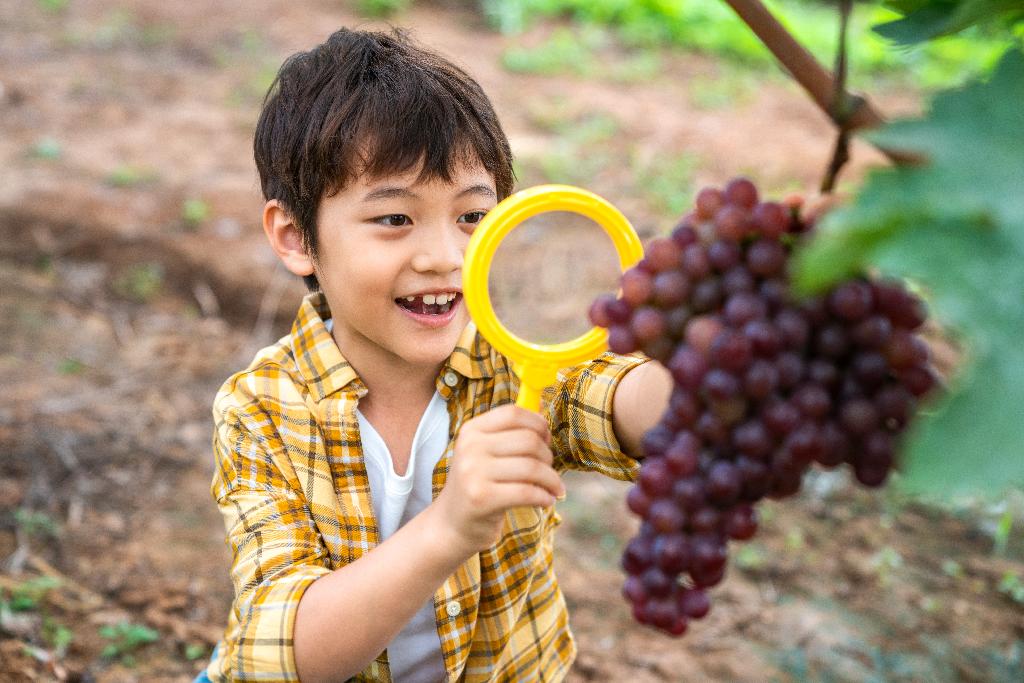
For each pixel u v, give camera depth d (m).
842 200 0.87
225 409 1.61
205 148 6.24
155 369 4.00
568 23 9.50
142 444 3.44
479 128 1.57
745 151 6.70
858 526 3.24
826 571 3.01
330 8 9.49
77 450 3.35
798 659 2.64
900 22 0.95
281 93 1.62
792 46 0.89
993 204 0.60
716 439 0.85
